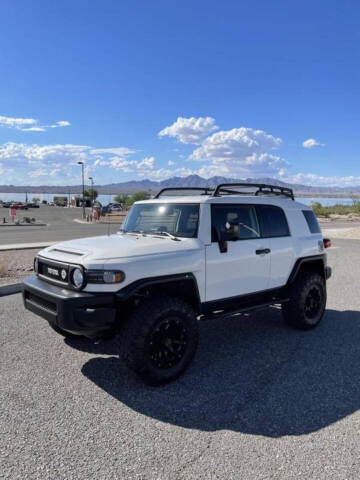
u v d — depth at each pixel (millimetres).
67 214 57812
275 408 3473
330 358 4613
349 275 9859
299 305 5461
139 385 3910
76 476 2584
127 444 2934
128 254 3926
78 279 3812
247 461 2736
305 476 2578
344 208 67000
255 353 4773
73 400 3598
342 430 3127
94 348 4871
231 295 4727
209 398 3654
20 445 2914
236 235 4418
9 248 14258
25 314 6262
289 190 6141
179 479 2557
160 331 3873
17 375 4105
